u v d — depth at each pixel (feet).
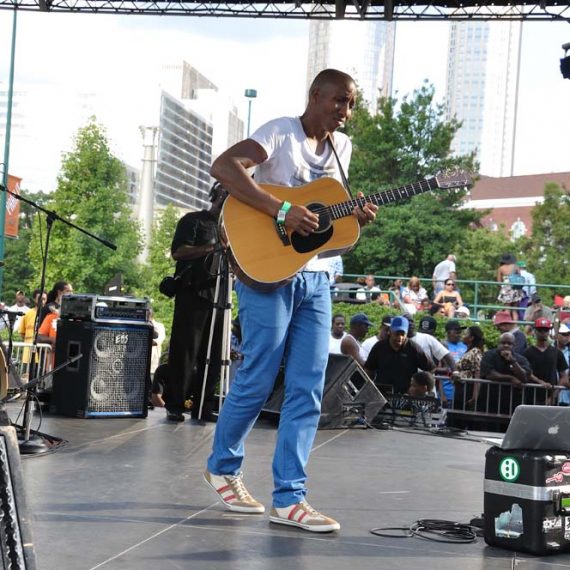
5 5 40.27
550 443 11.41
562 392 34.06
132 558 9.48
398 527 11.75
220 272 21.52
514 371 31.53
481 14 38.73
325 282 12.16
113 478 13.83
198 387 22.07
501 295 60.44
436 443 20.66
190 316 21.65
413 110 121.70
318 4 39.96
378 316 56.24
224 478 12.26
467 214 118.83
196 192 512.22
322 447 18.92
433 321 37.73
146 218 276.00
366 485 14.64
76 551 9.61
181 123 483.92
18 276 204.85
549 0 37.76
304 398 11.93
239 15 40.34
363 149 122.83
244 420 12.10
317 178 12.21
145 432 19.27
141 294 161.89
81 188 153.79
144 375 22.03
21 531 6.08
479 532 11.73
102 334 21.27
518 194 273.54
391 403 25.07
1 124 431.84
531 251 157.89
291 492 11.58
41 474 13.85
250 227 11.78
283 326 11.87
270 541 10.66
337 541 10.87
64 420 20.62
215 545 10.27
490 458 11.23
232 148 11.80
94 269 152.97
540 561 10.58
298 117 12.22
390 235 115.65
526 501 10.84
